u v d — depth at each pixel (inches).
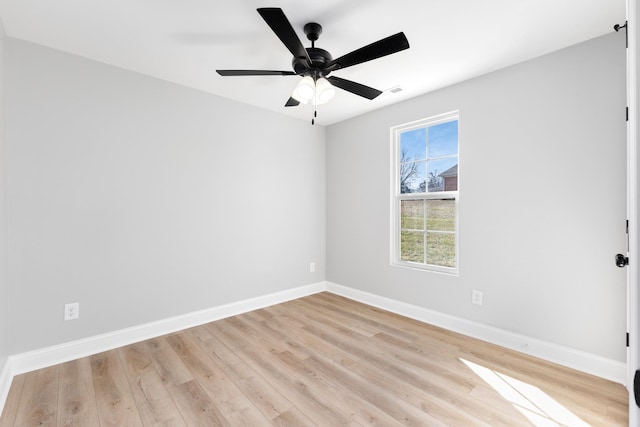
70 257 92.0
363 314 130.3
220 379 81.4
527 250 95.8
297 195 152.9
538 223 93.6
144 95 105.7
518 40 85.2
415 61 96.5
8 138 82.4
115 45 88.4
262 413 68.7
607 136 81.8
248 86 115.8
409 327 116.1
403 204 133.6
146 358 92.4
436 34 82.7
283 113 145.6
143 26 79.7
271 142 141.9
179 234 114.0
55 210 89.5
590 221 84.6
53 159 89.2
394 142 135.6
